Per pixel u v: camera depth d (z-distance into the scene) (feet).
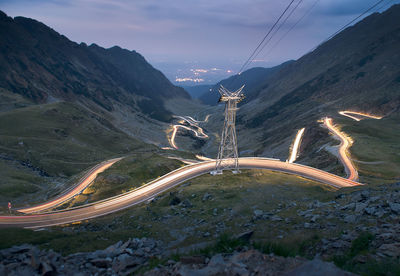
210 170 304.71
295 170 297.74
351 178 277.03
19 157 496.64
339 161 346.33
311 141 575.79
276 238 64.28
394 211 60.90
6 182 372.58
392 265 32.50
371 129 525.75
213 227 101.60
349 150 382.83
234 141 280.92
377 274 32.27
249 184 204.44
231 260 35.22
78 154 582.35
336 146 421.59
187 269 34.06
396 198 72.18
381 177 280.92
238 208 136.98
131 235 99.76
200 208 149.38
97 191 278.26
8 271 44.91
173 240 97.66
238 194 170.91
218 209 141.59
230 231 87.56
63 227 171.63
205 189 194.80
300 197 163.73
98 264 51.37
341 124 584.40
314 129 605.31
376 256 37.52
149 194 246.27
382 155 342.44
